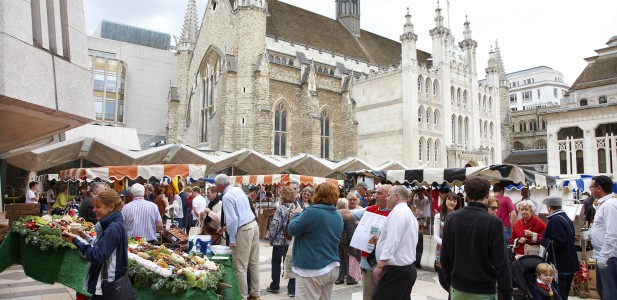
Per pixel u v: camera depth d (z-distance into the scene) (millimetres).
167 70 64062
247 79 42406
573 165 40281
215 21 48031
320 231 6445
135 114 61094
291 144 45844
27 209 17438
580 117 39969
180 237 9992
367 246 7125
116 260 5680
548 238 8078
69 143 22141
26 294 9844
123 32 66812
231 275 8016
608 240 7316
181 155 26812
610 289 7297
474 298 5445
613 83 42875
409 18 47031
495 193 11742
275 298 9789
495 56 64250
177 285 6402
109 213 5871
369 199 16484
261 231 21766
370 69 54812
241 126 41562
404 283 6246
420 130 46625
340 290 10609
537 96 118688
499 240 5328
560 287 8062
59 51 8281
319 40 53938
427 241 13703
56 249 8227
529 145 72312
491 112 56438
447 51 50438
